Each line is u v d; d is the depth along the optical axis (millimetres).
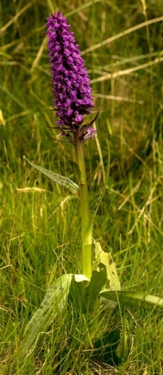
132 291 597
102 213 811
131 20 1101
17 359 548
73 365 562
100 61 1066
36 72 1048
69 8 1101
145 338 589
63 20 550
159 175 859
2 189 814
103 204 839
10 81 1064
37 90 1029
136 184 891
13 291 623
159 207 835
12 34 1104
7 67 1064
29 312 642
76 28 1097
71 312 616
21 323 616
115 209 822
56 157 938
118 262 713
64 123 581
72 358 572
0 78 1054
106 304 609
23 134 971
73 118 574
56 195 819
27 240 717
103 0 1073
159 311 616
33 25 1124
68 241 708
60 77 558
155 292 649
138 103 1009
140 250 751
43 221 745
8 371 561
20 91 1035
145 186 858
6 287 653
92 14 1047
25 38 1084
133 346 593
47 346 586
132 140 948
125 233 784
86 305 607
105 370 582
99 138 952
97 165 904
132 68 1004
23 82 1053
